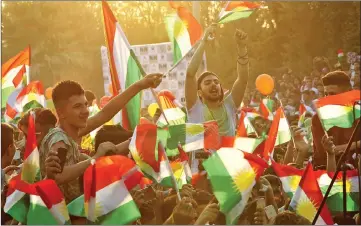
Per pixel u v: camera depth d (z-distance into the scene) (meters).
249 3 6.48
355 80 15.05
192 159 6.30
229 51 24.23
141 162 5.34
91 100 9.19
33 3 33.03
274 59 24.56
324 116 6.07
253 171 5.00
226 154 5.04
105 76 12.55
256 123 8.86
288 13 24.00
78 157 4.90
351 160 6.02
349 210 5.80
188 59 10.84
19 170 5.36
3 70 8.60
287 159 7.39
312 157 6.46
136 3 29.27
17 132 7.74
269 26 24.56
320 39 23.94
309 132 8.40
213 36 6.66
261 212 5.21
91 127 5.37
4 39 33.00
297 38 24.11
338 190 5.79
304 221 5.00
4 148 5.54
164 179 5.34
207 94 6.76
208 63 24.30
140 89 5.47
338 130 6.25
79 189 4.93
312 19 23.94
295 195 5.30
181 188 5.81
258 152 5.67
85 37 33.88
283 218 4.98
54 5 33.25
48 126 5.47
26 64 8.67
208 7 23.34
